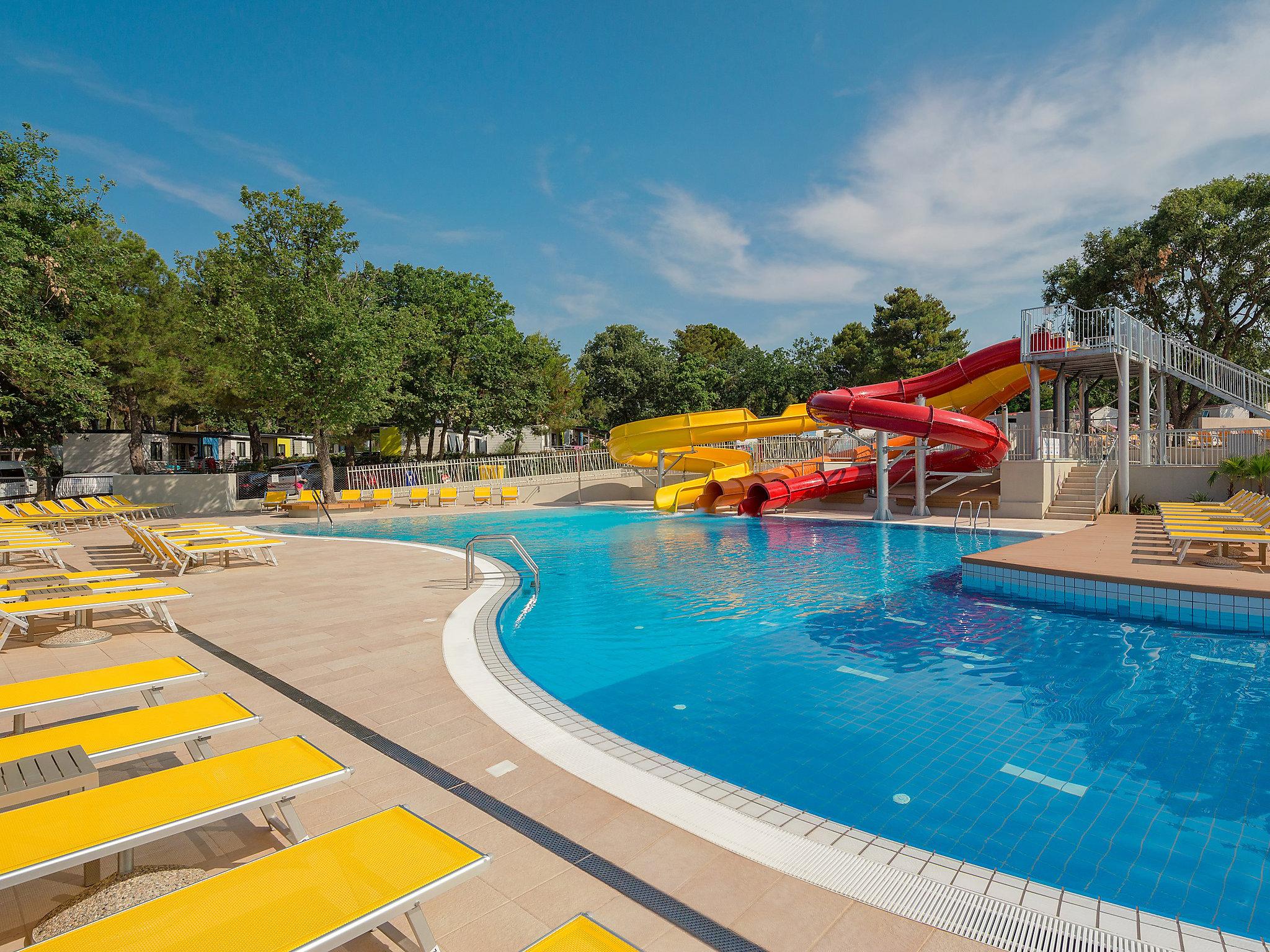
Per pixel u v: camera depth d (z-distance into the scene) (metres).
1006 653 6.65
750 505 20.47
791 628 7.73
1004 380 21.41
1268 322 27.09
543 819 3.27
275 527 19.45
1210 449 17.80
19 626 7.10
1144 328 17.88
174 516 23.30
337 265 25.39
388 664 5.89
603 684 6.00
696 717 5.19
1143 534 12.45
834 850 3.04
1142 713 5.14
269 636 6.93
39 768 2.79
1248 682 5.75
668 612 8.59
